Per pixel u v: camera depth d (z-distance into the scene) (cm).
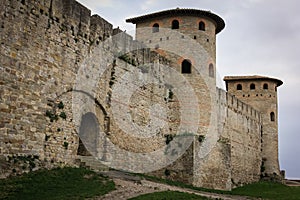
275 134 6188
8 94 2186
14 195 1898
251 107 5797
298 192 3916
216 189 3662
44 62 2444
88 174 2392
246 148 5453
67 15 2670
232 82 6328
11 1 2253
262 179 5941
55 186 2089
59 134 2511
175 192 2309
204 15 4006
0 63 2153
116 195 2016
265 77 6225
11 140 2177
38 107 2372
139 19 4131
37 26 2416
